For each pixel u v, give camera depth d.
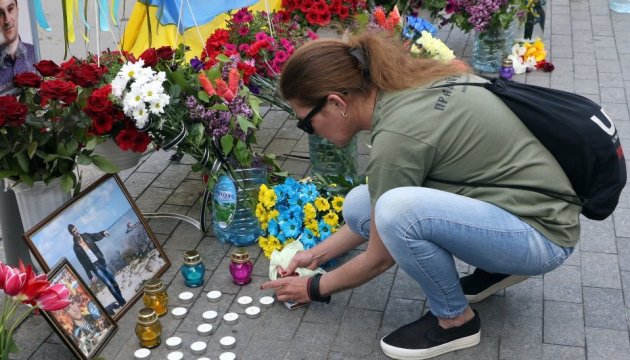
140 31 4.92
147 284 3.10
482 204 2.57
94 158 3.16
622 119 4.89
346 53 2.55
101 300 3.05
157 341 2.95
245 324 3.07
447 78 2.59
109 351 2.94
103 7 3.90
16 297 2.39
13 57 3.09
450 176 2.59
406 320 3.06
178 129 3.35
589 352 2.86
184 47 3.86
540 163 2.54
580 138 2.50
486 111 2.53
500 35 5.62
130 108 3.13
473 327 2.85
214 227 3.66
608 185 2.56
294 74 2.54
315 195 3.44
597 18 6.90
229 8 4.82
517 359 2.82
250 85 3.75
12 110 2.85
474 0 5.57
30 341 3.00
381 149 2.50
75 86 3.18
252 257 3.54
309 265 3.12
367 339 2.96
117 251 3.20
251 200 3.51
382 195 2.56
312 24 4.35
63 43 6.69
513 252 2.57
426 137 2.48
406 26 4.18
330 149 3.89
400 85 2.53
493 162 2.56
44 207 3.19
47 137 3.04
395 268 3.40
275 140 4.71
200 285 3.33
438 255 2.61
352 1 4.42
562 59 5.96
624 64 5.82
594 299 3.17
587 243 3.58
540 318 3.05
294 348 2.92
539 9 6.01
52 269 2.79
